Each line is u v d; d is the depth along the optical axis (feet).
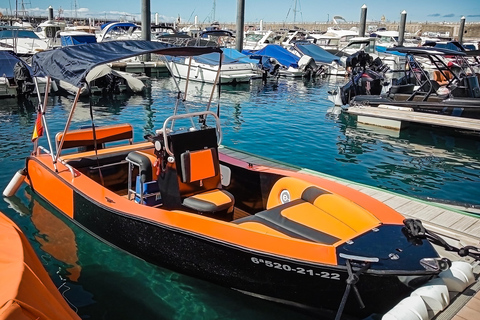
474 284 12.25
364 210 12.60
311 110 45.32
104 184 17.81
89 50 15.05
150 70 70.33
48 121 35.99
